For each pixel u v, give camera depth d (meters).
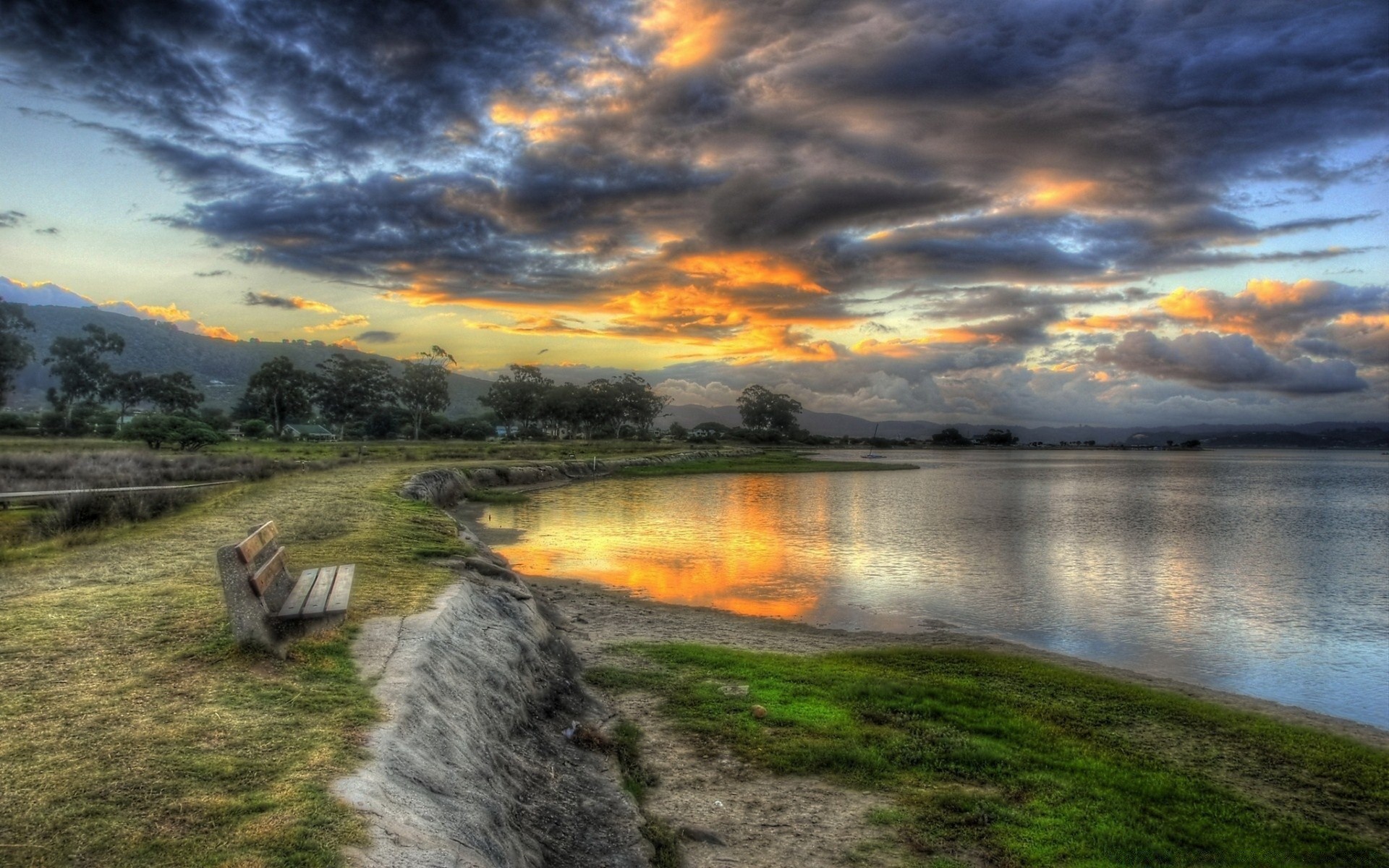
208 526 13.44
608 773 6.37
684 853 5.32
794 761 6.92
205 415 106.25
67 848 3.08
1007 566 22.34
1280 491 62.44
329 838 3.31
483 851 3.89
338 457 44.28
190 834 3.25
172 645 5.90
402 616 7.47
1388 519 38.78
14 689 4.86
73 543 11.24
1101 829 5.87
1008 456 185.00
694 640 12.20
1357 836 6.26
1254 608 17.25
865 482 66.00
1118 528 33.34
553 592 15.95
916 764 6.98
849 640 13.08
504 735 6.16
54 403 94.44
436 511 18.92
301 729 4.50
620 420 149.12
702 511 36.88
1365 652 13.54
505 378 129.88
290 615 5.89
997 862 5.34
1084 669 11.60
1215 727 8.79
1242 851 5.77
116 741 4.14
